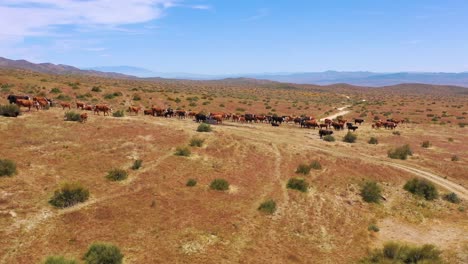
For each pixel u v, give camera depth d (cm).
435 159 4359
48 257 1480
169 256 1727
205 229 2039
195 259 1747
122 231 1861
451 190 3394
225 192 2639
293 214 2503
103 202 2119
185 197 2412
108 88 7350
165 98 7469
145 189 2408
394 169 3734
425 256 2048
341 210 2736
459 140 5553
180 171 2864
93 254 1565
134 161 2866
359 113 8844
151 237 1858
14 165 2270
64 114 3988
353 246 2247
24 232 1698
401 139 5372
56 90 6341
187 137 3759
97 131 3434
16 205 1903
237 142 3869
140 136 3512
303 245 2152
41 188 2152
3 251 1535
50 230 1756
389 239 2414
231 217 2256
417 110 9412
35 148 2731
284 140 4444
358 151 4438
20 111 3706
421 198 3184
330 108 9594
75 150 2853
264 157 3588
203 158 3253
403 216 2820
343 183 3253
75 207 2008
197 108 7256
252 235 2109
